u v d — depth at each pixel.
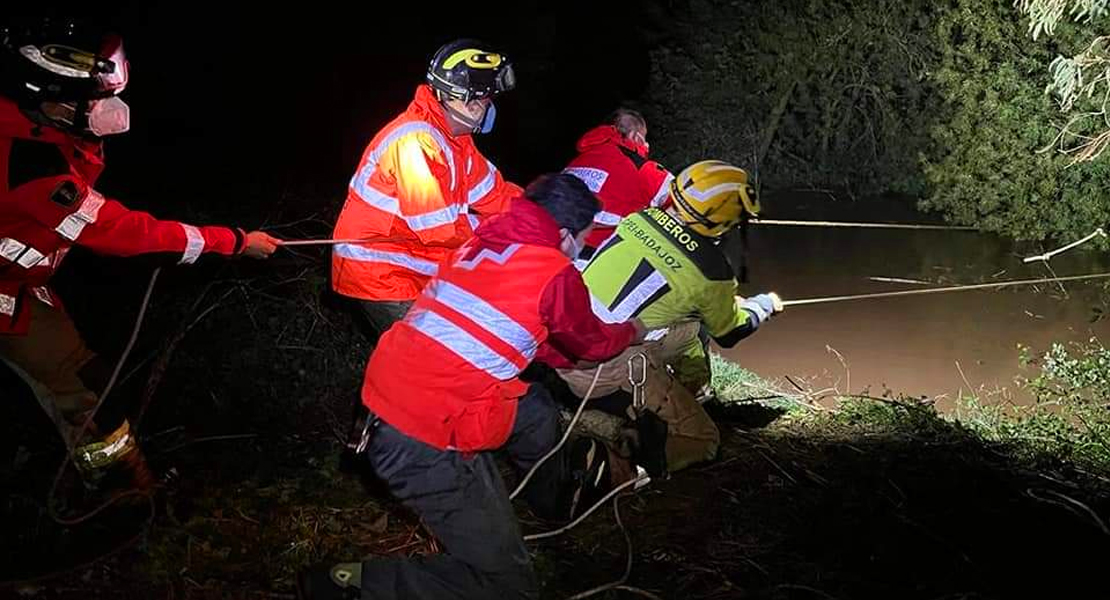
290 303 6.30
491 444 3.42
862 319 9.94
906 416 6.21
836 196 15.01
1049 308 10.39
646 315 4.46
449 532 3.45
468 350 3.31
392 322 4.79
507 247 3.36
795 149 15.41
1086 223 12.52
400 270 4.72
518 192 5.12
